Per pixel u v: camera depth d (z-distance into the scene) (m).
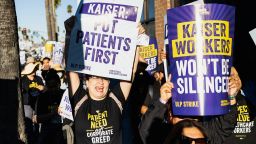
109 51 3.45
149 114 3.22
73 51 3.50
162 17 9.63
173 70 2.91
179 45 2.85
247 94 4.15
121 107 3.66
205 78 2.80
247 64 6.26
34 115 7.21
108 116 3.62
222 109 2.85
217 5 2.77
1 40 3.29
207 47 2.79
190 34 2.80
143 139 3.26
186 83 2.85
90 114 3.61
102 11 3.45
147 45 5.16
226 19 2.81
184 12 2.80
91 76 3.56
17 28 3.43
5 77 3.29
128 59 3.46
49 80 6.96
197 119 3.15
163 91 3.08
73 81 3.69
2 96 3.19
